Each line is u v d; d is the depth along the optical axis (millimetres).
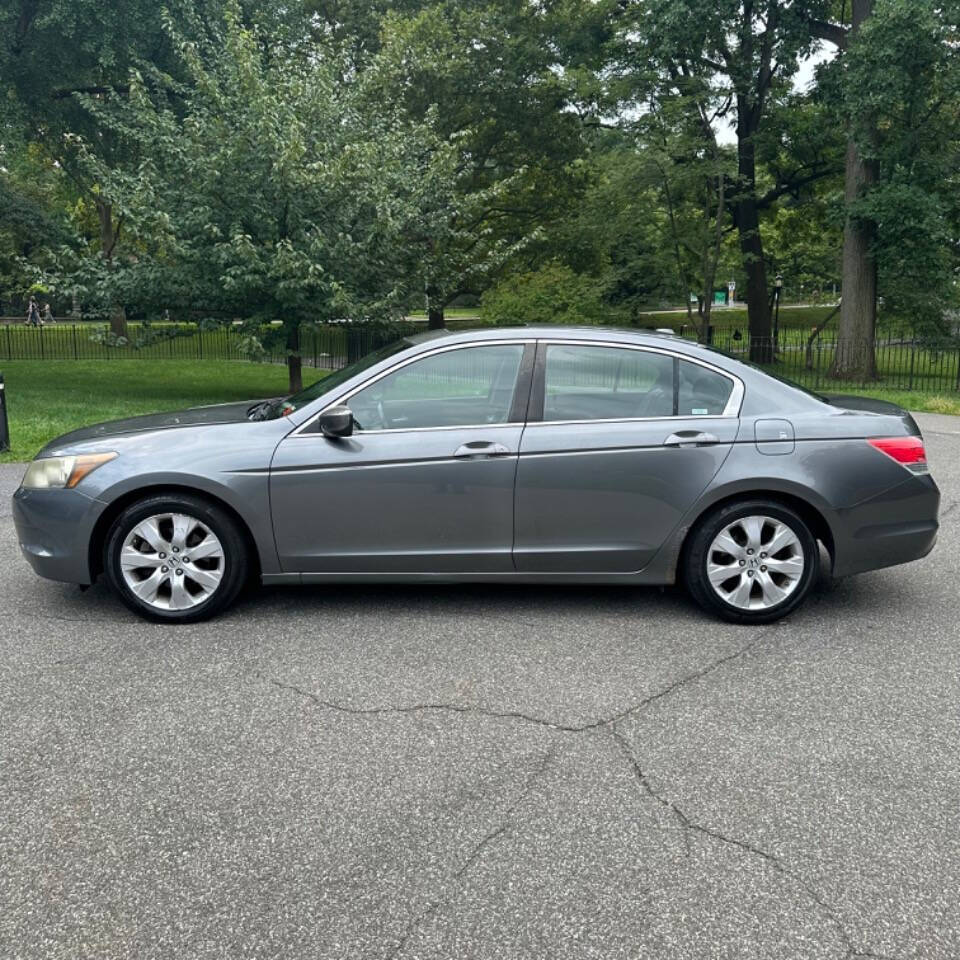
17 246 27875
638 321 26344
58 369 25125
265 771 3457
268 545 5012
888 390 19125
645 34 21750
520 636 4902
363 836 3033
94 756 3570
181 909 2668
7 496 8289
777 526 5031
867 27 17766
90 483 4992
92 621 5133
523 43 27250
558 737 3740
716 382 5145
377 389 5098
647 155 22141
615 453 4992
